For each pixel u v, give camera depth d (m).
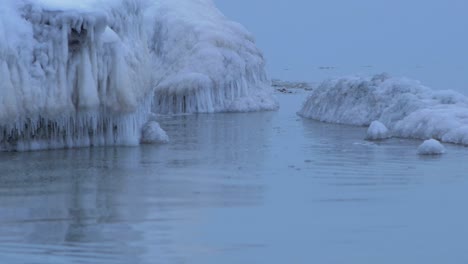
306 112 39.66
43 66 25.03
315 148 27.50
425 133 29.55
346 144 28.53
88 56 25.69
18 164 23.42
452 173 22.06
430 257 13.76
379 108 34.97
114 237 14.96
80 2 25.89
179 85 42.06
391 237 14.97
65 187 20.00
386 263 13.44
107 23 25.64
